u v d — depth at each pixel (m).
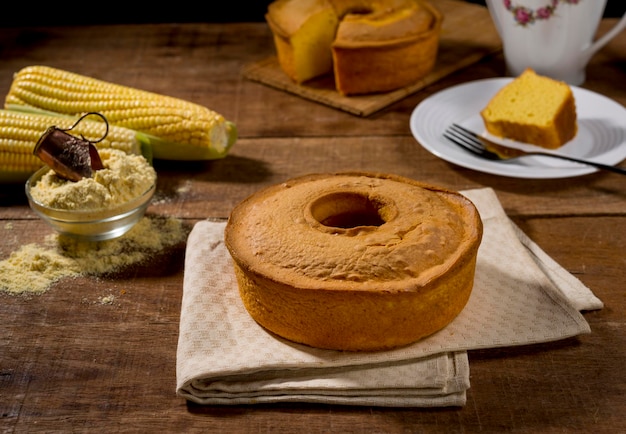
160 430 0.65
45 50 1.20
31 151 0.89
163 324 0.74
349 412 0.66
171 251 0.82
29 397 0.68
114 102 0.95
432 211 0.72
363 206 0.74
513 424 0.64
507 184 0.90
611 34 1.03
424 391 0.66
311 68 1.10
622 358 0.69
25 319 0.75
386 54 1.03
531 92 0.95
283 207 0.72
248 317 0.72
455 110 1.00
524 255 0.77
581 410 0.65
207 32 1.26
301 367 0.67
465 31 1.21
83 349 0.72
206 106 1.06
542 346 0.70
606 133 0.94
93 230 0.82
